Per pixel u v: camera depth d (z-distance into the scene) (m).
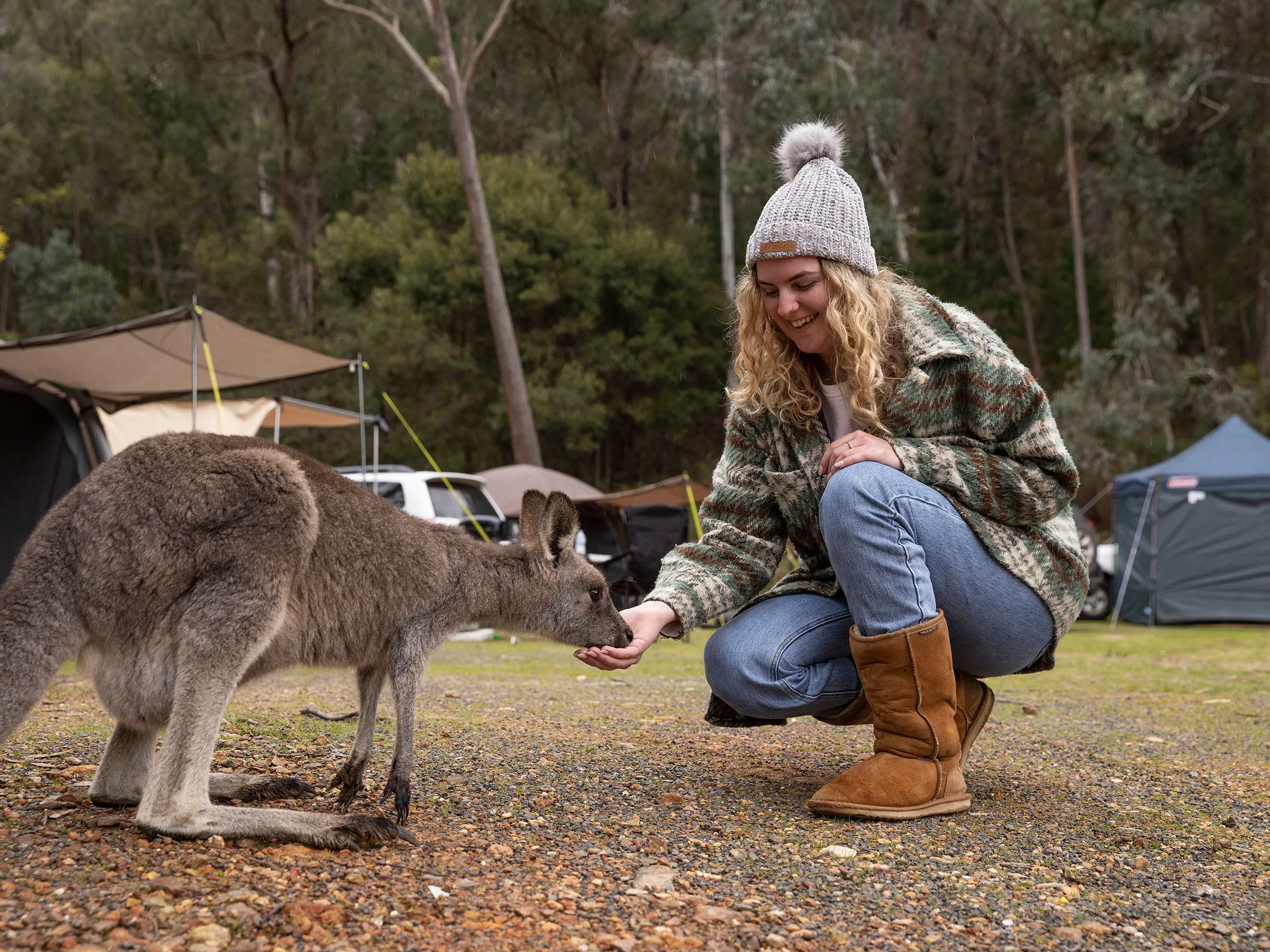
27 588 2.43
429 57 32.09
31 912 1.99
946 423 3.11
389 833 2.54
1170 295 30.39
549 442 28.92
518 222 26.33
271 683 5.80
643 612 3.24
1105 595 14.84
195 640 2.46
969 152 33.66
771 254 3.00
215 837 2.45
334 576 2.75
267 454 2.61
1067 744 4.32
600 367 27.34
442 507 11.18
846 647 3.30
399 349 26.23
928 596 2.95
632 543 11.36
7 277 36.12
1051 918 2.27
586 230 27.00
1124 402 25.84
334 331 29.88
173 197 34.84
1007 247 34.22
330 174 34.78
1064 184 33.44
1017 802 3.23
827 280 3.00
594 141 31.20
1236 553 13.54
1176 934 2.21
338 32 33.34
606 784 3.32
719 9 27.72
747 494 3.42
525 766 3.51
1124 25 26.97
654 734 4.25
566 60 31.22
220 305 32.69
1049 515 3.06
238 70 34.19
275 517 2.54
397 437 27.16
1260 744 4.43
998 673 3.27
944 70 30.64
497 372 27.64
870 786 2.96
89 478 2.57
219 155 34.78
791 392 3.20
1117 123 26.88
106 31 34.03
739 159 28.11
